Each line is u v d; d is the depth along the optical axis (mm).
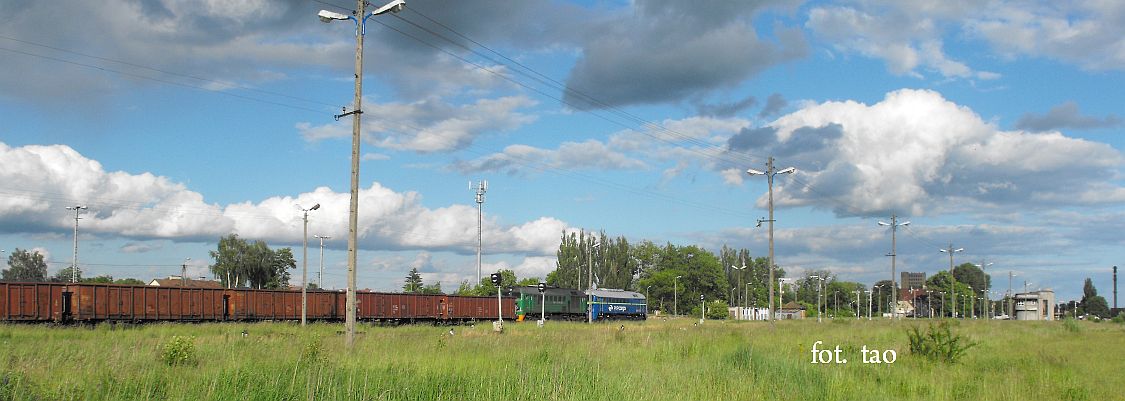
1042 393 18844
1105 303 176375
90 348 19875
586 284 114562
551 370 17406
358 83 26344
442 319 64938
